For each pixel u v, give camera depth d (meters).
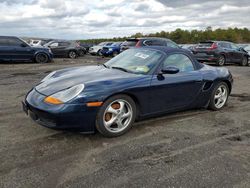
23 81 8.20
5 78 8.76
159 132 3.93
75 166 2.88
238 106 5.58
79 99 3.33
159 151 3.30
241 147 3.48
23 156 3.08
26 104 3.67
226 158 3.15
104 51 22.23
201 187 2.54
